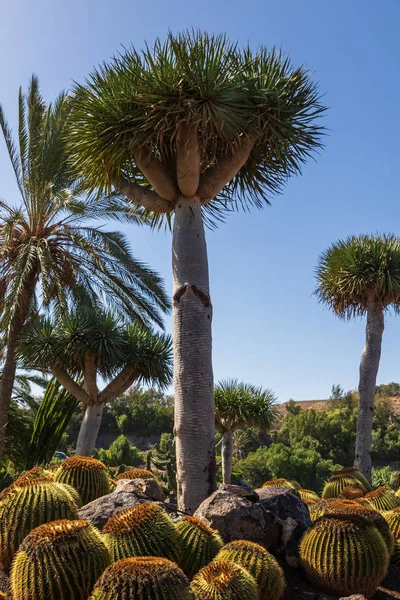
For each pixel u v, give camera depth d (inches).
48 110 576.1
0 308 574.6
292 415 2527.1
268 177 311.0
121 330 493.0
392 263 504.4
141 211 340.5
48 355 463.8
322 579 187.2
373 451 2187.5
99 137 262.8
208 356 242.4
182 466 232.7
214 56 251.4
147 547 158.9
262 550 172.9
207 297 249.0
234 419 485.4
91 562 148.5
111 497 202.2
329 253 551.5
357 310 543.5
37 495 185.8
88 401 470.9
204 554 171.3
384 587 209.2
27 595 144.1
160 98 244.1
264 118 262.5
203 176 271.0
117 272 579.5
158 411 2411.4
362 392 514.0
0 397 542.3
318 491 1678.2
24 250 528.7
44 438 654.5
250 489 247.1
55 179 569.6
